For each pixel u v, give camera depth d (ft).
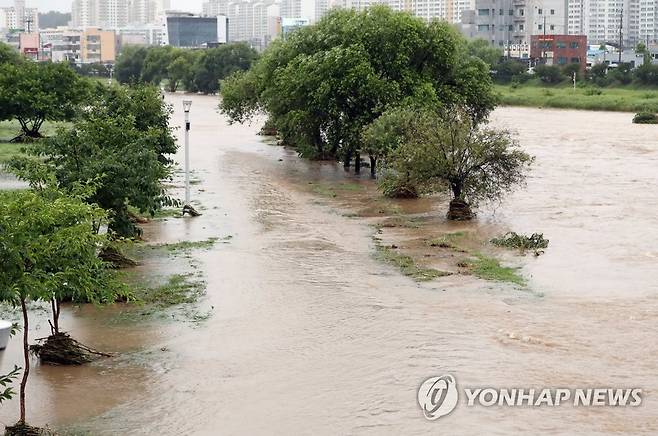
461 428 51.39
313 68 158.51
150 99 141.18
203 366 62.13
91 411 54.85
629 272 87.10
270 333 68.95
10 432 51.01
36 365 62.69
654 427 51.26
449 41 164.35
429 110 143.43
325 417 53.26
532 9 572.51
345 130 155.33
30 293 50.26
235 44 462.19
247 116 230.68
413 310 74.38
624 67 421.18
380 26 162.20
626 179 150.61
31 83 197.98
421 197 133.59
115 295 60.70
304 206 127.03
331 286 82.38
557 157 183.52
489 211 121.39
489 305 75.72
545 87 420.77
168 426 52.49
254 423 52.65
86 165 85.25
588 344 65.41
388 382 58.44
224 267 89.81
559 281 83.87
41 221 52.39
